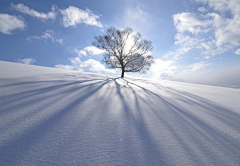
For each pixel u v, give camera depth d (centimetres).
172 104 241
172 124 144
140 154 86
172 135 117
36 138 91
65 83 330
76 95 228
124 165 75
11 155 73
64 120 125
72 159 75
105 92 284
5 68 434
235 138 121
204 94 427
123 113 164
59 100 188
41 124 112
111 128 120
